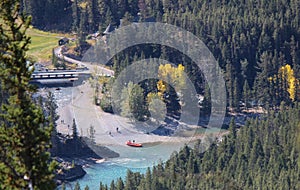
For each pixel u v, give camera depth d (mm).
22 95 48812
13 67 48562
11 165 48438
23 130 48031
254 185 153750
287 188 150000
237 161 168125
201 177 158625
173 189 148375
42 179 48438
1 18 48938
